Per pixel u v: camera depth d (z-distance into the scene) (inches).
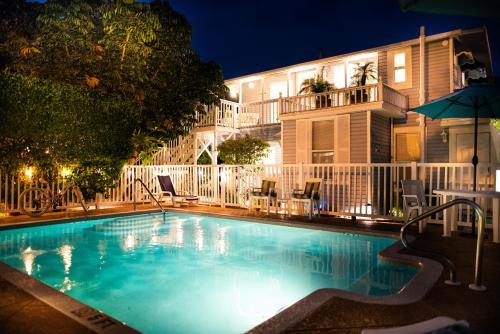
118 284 199.3
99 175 434.9
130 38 497.7
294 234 315.6
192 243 291.9
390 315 124.0
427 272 172.7
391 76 585.0
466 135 515.2
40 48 491.2
